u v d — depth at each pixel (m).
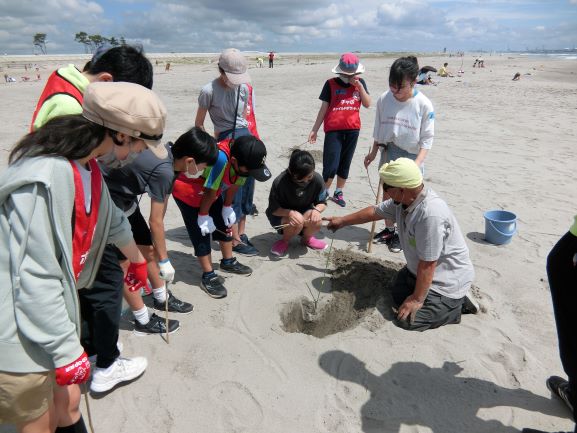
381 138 4.14
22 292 1.36
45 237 1.37
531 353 2.85
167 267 2.71
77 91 2.01
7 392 1.47
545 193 5.95
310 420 2.35
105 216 1.88
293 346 2.89
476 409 2.43
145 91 1.60
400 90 3.72
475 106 13.62
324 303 3.51
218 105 4.04
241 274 3.75
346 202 5.57
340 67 4.65
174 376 2.63
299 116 11.32
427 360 2.77
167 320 2.86
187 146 2.64
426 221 2.83
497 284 3.66
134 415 2.36
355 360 2.77
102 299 2.21
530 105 13.84
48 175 1.38
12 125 9.68
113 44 2.26
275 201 3.99
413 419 2.36
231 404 2.44
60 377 1.48
